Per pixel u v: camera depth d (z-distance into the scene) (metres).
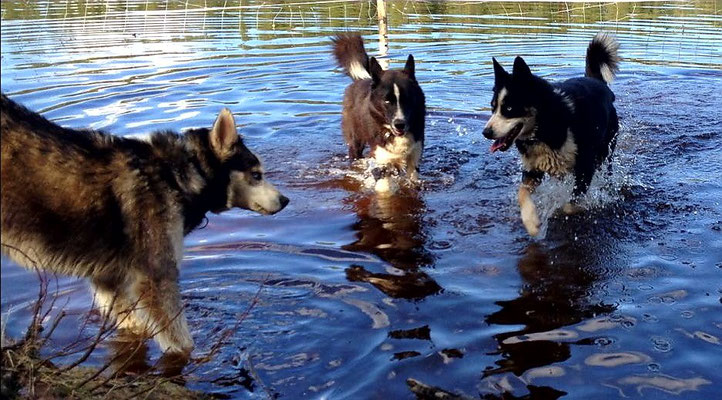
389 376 2.38
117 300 2.59
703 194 3.66
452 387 2.34
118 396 2.23
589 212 3.50
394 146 3.91
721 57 6.52
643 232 3.29
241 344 2.53
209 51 6.73
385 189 3.79
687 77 5.86
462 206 3.60
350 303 2.74
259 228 3.35
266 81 5.57
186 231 2.71
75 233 2.46
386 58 6.18
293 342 2.54
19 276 2.87
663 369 2.41
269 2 10.38
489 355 2.48
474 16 8.98
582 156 3.55
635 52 6.79
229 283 2.87
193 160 2.69
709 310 2.69
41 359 2.31
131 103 4.89
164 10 9.52
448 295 2.81
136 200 2.52
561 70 5.74
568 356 2.47
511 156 4.25
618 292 2.83
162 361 2.48
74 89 5.16
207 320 2.65
